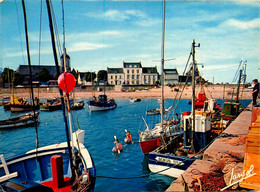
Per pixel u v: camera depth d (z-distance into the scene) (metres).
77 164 7.80
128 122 26.42
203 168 5.27
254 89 12.16
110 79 96.69
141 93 68.88
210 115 9.69
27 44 6.96
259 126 4.14
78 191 5.64
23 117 26.81
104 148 15.30
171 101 51.97
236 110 14.16
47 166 7.98
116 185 9.16
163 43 12.37
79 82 99.94
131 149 14.94
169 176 9.22
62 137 19.98
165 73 98.94
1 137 20.38
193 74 8.52
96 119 29.11
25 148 16.97
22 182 5.02
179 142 11.71
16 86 69.69
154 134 13.18
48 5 6.14
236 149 6.58
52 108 38.38
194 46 8.39
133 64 98.31
